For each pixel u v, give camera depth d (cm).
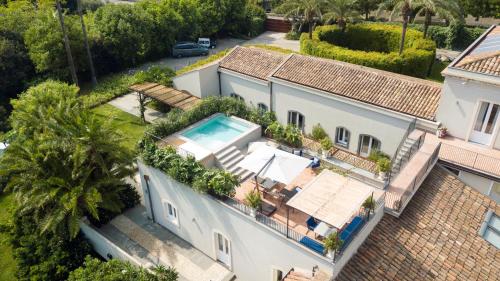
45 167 2081
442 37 5203
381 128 2478
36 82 4059
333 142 2769
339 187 1598
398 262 1596
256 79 2964
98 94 3859
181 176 1880
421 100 2397
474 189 2030
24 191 2033
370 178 1923
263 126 2420
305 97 2758
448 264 1628
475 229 1814
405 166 1956
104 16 4472
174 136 2327
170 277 1712
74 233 1966
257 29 6012
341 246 1465
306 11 4575
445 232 1769
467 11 5466
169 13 4825
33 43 3988
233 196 1795
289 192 1875
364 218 1616
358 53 4006
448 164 2102
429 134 2275
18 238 2158
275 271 1727
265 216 1638
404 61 3806
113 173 2189
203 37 5484
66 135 2069
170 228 2233
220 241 1977
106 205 2112
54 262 1969
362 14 6156
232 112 2533
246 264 1858
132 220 2339
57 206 2014
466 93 2098
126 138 2255
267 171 1773
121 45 4466
